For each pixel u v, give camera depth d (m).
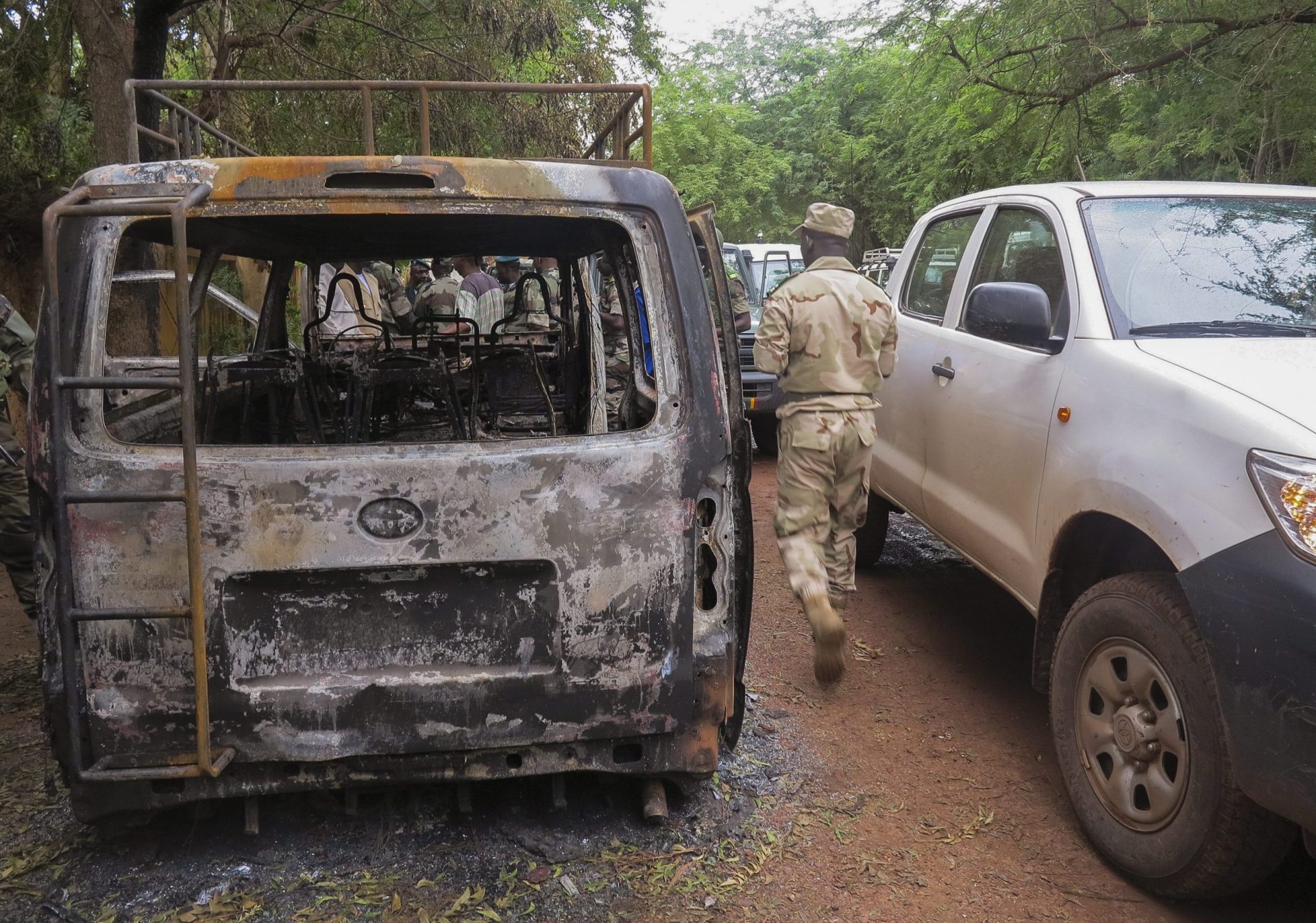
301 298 6.35
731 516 2.94
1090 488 3.18
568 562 2.77
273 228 3.46
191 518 2.44
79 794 2.73
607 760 2.93
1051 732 3.81
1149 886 2.90
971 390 4.20
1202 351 3.20
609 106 9.25
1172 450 2.86
